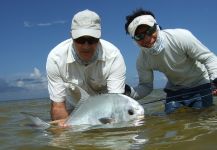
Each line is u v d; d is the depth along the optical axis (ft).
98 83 10.71
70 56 10.27
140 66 11.90
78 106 9.74
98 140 7.86
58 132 8.96
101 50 10.27
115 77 10.37
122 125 9.21
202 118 9.86
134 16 11.00
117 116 9.57
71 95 11.02
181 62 11.28
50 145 7.74
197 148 6.89
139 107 9.92
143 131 8.47
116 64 10.36
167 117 10.33
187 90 11.78
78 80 10.61
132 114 9.77
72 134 8.62
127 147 7.23
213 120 9.43
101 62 10.32
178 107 11.67
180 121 9.50
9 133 9.44
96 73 10.47
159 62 11.35
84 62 10.27
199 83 11.71
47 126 9.62
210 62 11.10
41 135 8.82
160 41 10.92
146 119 9.93
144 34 10.81
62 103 10.54
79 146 7.50
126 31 11.32
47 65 10.45
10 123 11.62
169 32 11.05
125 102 9.77
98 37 9.62
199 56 11.13
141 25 10.75
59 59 10.30
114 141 7.70
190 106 11.77
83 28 9.53
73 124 9.53
